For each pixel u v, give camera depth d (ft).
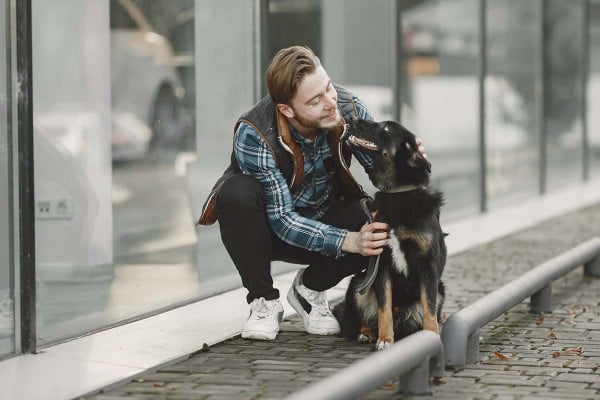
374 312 16.65
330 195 17.38
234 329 17.93
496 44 36.32
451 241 29.01
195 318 19.06
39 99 19.04
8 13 15.79
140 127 21.09
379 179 15.89
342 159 16.58
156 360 15.66
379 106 28.45
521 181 39.34
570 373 15.21
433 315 15.83
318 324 17.48
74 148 19.77
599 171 49.44
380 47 28.43
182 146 21.90
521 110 39.01
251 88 23.12
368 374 12.14
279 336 17.40
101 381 14.44
